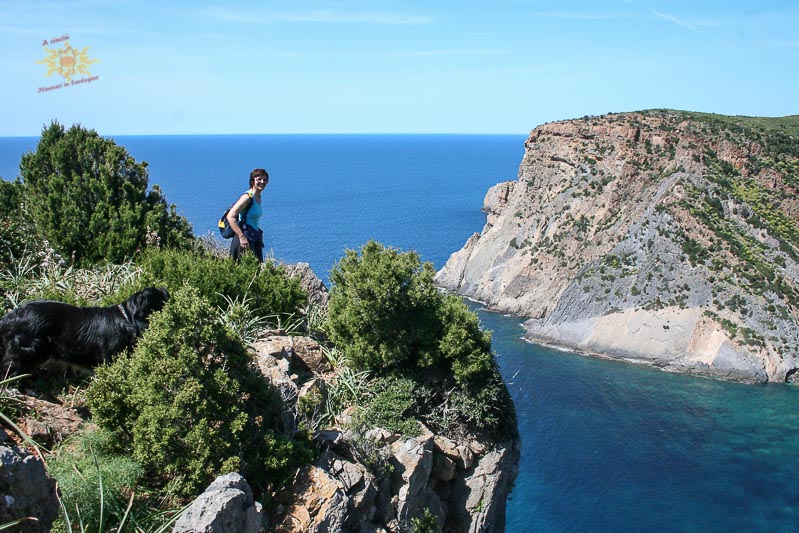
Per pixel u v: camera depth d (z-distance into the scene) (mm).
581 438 50156
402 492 8844
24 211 13367
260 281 11359
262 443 7180
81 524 5508
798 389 67750
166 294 8312
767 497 41875
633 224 94500
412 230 142250
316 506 7047
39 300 7645
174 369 6824
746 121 115438
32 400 7262
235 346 7551
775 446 50031
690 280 83250
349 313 10898
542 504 40250
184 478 6680
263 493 6891
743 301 79250
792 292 82438
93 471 6066
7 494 5051
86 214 13164
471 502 10836
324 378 10469
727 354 73250
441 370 11406
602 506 40156
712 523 38750
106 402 6926
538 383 64500
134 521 6109
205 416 6762
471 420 11250
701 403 60281
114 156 14180
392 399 10266
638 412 56594
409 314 11164
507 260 106000
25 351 7305
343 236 118938
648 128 103688
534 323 89375
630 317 80625
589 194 103062
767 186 97688
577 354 77062
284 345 10188
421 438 9719
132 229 13180
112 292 10453
